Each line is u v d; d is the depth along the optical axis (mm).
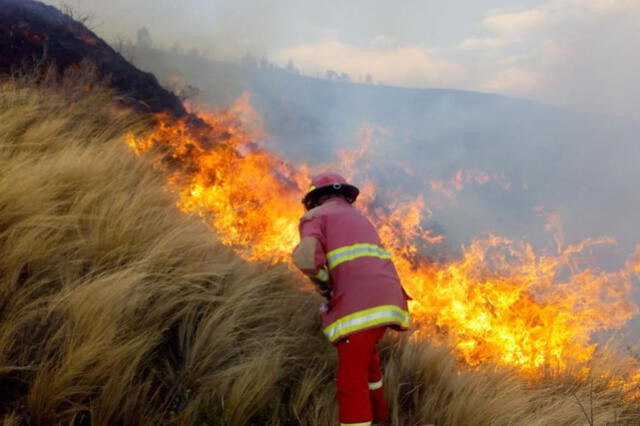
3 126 3758
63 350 2072
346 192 2711
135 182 4113
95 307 2244
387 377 3105
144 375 2295
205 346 2576
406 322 2330
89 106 5754
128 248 2914
